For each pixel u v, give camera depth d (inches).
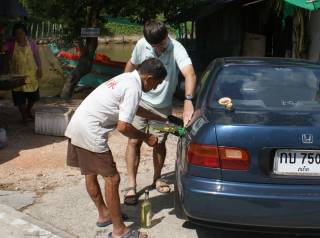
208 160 146.9
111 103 156.8
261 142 144.6
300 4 359.9
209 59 664.4
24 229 174.2
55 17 526.3
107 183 162.2
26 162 259.4
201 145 148.3
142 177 237.0
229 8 580.1
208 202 144.4
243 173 144.9
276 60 197.6
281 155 145.6
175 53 194.7
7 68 355.9
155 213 193.2
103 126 159.5
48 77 765.9
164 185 217.3
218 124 149.0
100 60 615.8
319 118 155.0
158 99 199.9
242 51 579.2
